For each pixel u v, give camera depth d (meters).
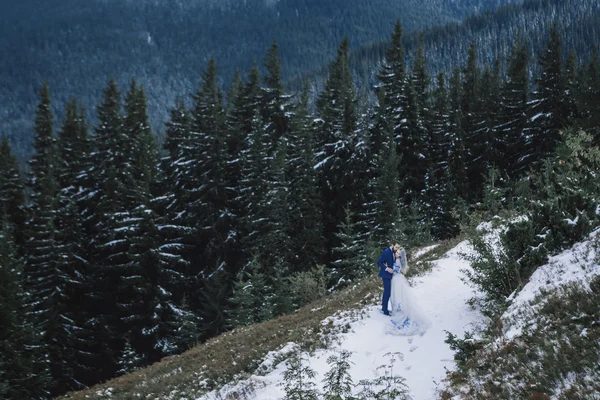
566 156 17.69
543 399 5.51
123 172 50.28
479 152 53.06
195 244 47.62
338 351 10.34
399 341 10.09
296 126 51.78
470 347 8.16
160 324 37.47
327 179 51.31
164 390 12.28
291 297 37.72
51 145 57.06
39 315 35.78
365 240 44.97
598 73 40.50
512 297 9.41
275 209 45.19
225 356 13.74
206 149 50.34
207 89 60.31
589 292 7.40
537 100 48.72
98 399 13.16
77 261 41.38
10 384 28.08
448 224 46.66
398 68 59.22
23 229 48.62
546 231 10.63
